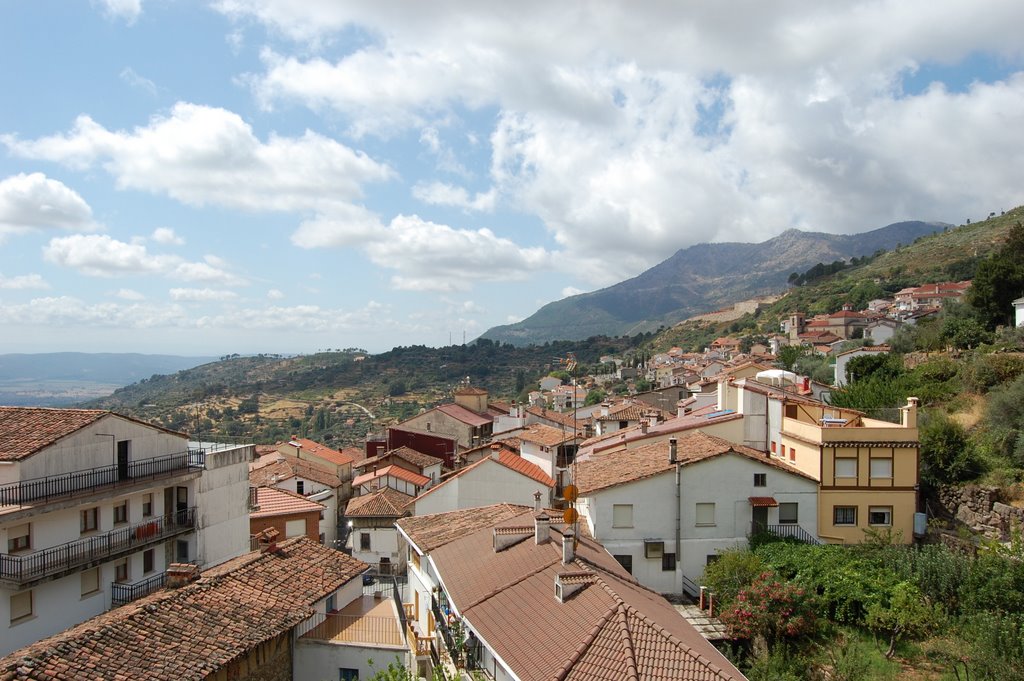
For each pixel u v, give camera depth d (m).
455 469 72.88
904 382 51.25
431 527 33.66
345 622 27.22
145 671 19.64
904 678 24.56
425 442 77.75
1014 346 54.00
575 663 18.03
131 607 23.67
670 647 18.56
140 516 31.98
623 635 18.70
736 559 30.30
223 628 22.86
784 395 41.53
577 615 20.33
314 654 25.45
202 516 35.03
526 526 28.12
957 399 46.47
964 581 27.89
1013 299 64.81
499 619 21.67
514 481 45.19
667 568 33.03
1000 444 37.88
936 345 63.97
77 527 28.59
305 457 74.94
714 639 27.47
